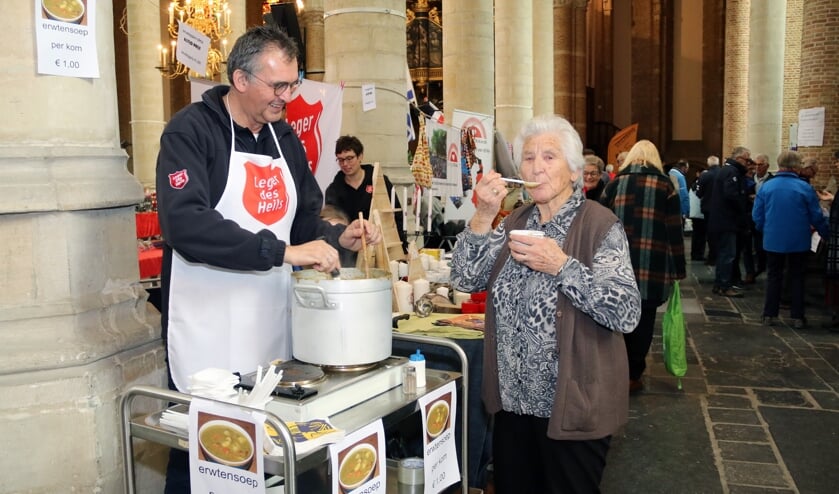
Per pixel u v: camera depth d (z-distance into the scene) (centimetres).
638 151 525
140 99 1359
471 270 260
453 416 242
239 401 194
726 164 967
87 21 242
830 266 749
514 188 680
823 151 1055
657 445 452
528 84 1150
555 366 238
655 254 508
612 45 2630
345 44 666
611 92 2636
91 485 234
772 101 1412
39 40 229
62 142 237
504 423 256
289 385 201
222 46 1171
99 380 235
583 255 238
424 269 449
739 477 402
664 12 2517
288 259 211
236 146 242
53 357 226
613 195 529
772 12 1397
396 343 337
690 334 747
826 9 1034
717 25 2459
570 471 237
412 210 661
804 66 1071
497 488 259
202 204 219
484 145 766
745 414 505
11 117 229
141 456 254
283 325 259
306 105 555
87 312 240
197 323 242
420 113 567
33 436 226
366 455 194
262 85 225
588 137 2588
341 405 205
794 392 552
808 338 721
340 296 212
